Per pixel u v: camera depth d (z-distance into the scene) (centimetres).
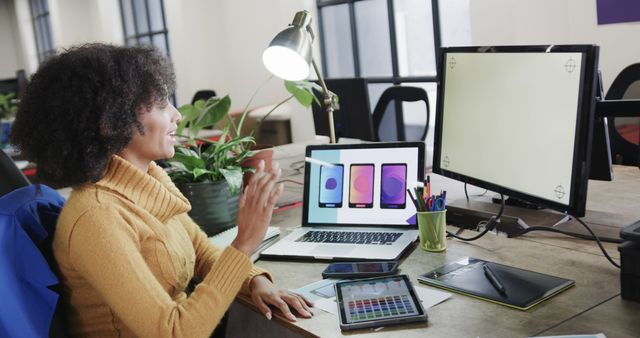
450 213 179
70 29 1126
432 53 511
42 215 137
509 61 153
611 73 373
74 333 133
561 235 160
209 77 749
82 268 121
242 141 201
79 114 124
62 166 126
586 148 134
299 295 138
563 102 138
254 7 671
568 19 388
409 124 512
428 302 128
